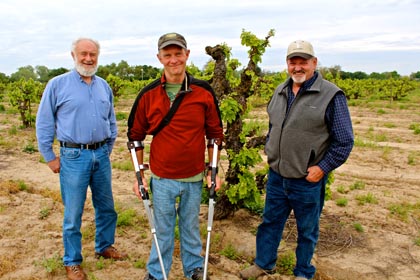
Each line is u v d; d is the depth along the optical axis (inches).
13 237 201.6
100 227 175.2
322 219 233.6
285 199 154.7
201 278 155.1
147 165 147.9
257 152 210.2
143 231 211.9
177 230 200.1
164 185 143.1
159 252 140.4
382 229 221.9
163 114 137.9
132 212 230.7
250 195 213.5
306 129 140.4
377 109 987.3
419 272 177.0
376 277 172.2
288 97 146.8
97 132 155.4
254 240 196.2
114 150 435.5
